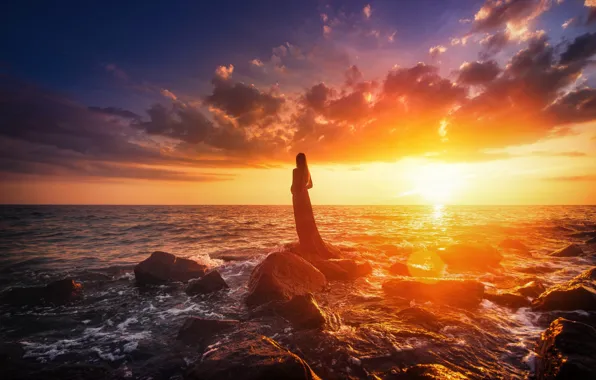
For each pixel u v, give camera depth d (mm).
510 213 76188
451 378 4191
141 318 7730
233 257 14836
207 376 4145
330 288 9852
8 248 18984
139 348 5977
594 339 4500
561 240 22344
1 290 10352
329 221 44719
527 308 7645
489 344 5688
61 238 23891
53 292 9203
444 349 5473
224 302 8844
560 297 7332
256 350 4652
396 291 9141
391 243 20109
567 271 12008
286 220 48250
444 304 8086
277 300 7926
